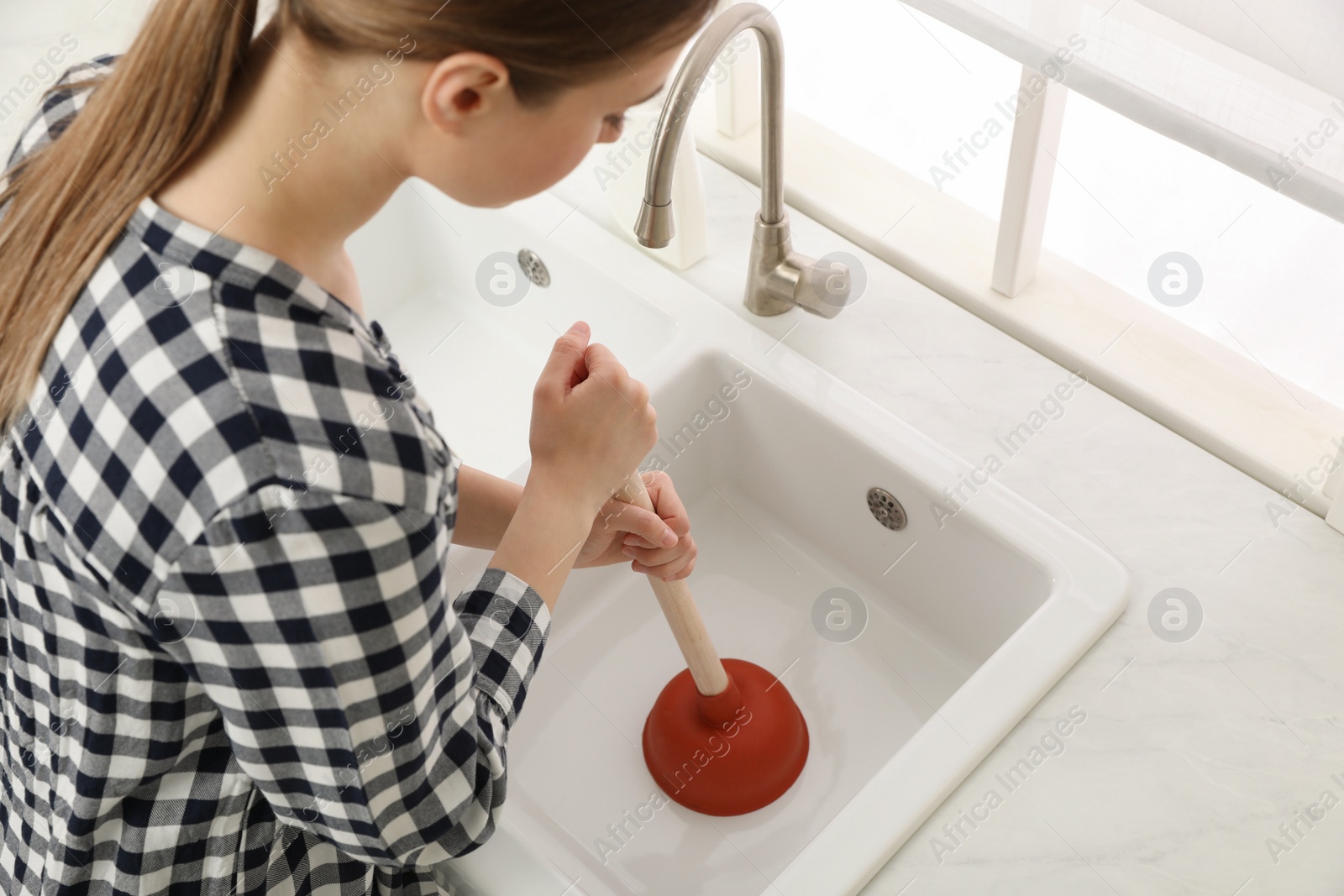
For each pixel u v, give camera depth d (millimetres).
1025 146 919
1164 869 759
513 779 976
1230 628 867
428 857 624
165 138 487
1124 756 810
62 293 498
